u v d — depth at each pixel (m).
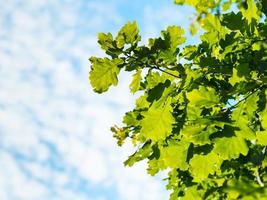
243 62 1.83
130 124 2.05
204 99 1.82
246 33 1.87
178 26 1.86
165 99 1.87
